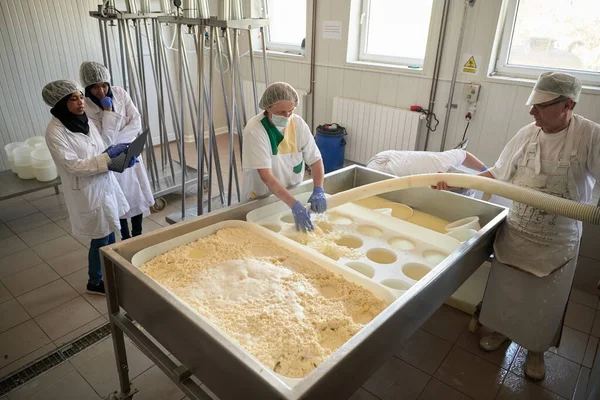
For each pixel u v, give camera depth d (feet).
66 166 6.47
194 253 5.01
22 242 9.45
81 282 8.05
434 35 11.35
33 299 7.55
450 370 6.26
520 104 10.50
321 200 5.86
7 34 11.34
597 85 9.64
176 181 11.71
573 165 4.83
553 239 5.27
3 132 11.94
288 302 4.10
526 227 5.41
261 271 4.56
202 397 3.97
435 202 6.95
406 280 4.73
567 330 7.13
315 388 2.93
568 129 4.81
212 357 3.45
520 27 10.46
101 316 7.17
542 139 5.04
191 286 4.34
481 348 6.66
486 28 10.46
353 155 14.20
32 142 11.19
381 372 6.17
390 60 13.07
